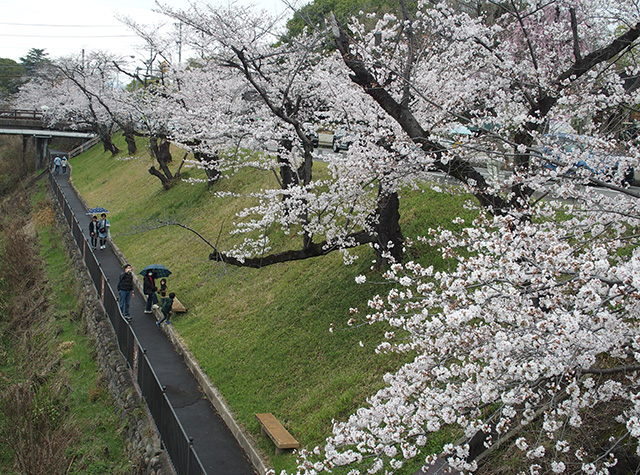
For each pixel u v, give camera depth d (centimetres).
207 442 994
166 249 2131
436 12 1043
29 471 1025
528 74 912
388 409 593
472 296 585
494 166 944
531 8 970
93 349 1656
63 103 4722
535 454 510
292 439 899
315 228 1183
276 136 1330
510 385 549
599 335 485
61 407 1389
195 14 1307
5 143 6059
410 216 1366
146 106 2681
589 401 531
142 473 1046
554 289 539
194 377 1267
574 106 843
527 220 724
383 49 1188
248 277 1606
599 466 554
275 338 1238
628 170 738
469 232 612
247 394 1105
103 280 1764
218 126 1438
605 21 1064
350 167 1026
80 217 3014
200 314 1552
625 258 704
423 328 614
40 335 1878
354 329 1109
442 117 1062
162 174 2808
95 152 4909
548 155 700
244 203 2069
